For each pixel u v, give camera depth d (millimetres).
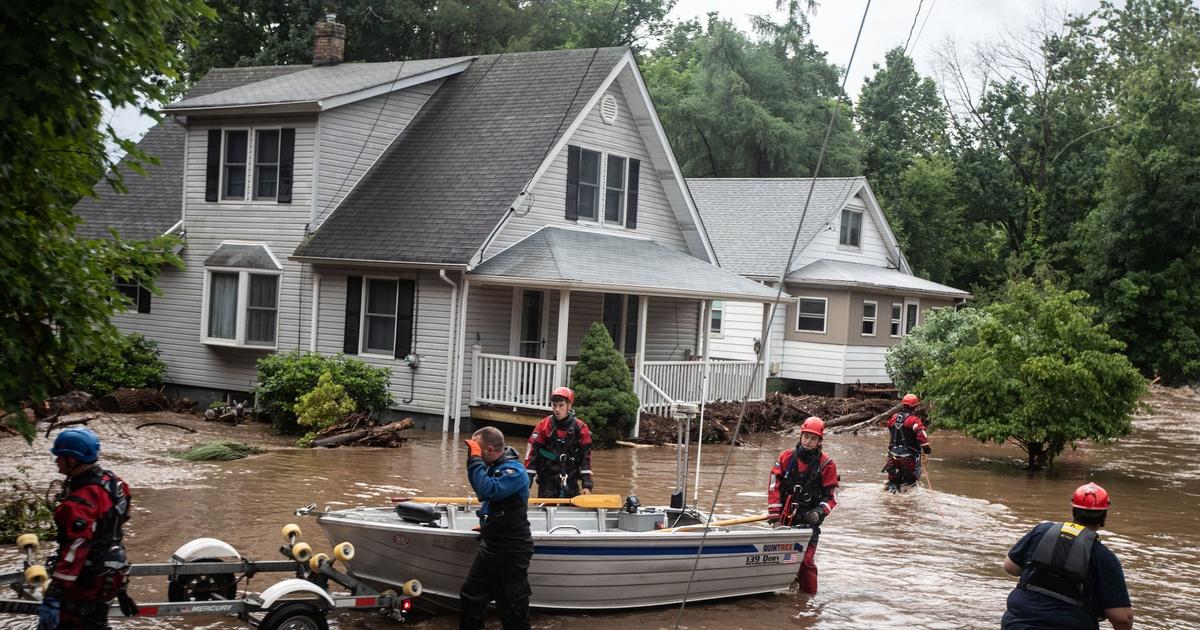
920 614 10125
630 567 9516
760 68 46938
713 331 34625
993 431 19812
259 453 17953
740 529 10320
